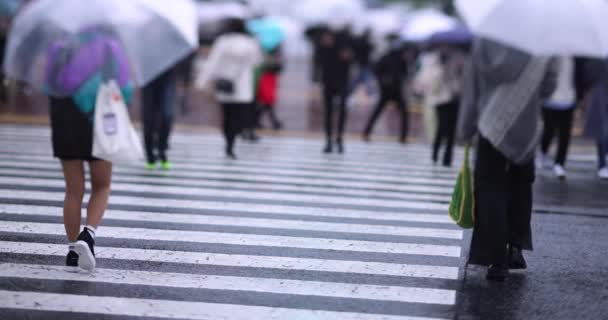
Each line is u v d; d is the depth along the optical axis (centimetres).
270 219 1473
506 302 1017
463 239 1363
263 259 1190
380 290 1054
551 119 2083
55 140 1051
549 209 1638
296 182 1909
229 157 2272
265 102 2959
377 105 2812
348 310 968
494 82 1048
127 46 1055
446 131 2284
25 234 1284
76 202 1090
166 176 1914
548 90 1048
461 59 2238
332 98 2459
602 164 2120
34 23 1041
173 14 1165
